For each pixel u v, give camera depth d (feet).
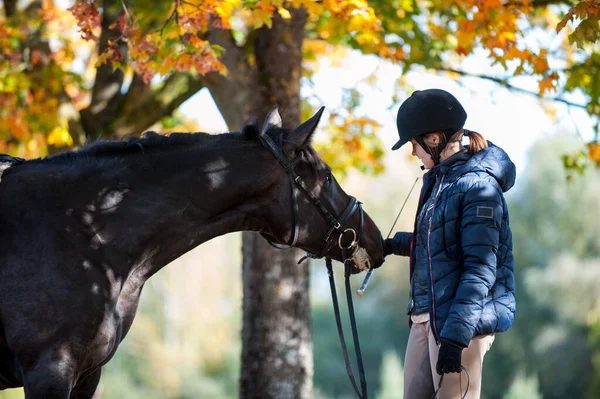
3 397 62.34
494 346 163.02
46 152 38.58
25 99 37.76
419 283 17.19
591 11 20.92
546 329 156.76
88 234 16.03
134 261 16.52
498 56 29.89
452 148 17.15
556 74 29.27
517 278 174.29
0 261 15.47
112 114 38.22
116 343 16.43
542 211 179.32
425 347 17.35
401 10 32.55
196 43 25.02
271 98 31.42
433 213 16.48
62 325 15.37
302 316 31.24
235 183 17.16
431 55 35.19
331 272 18.45
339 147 45.88
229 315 186.60
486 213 15.75
